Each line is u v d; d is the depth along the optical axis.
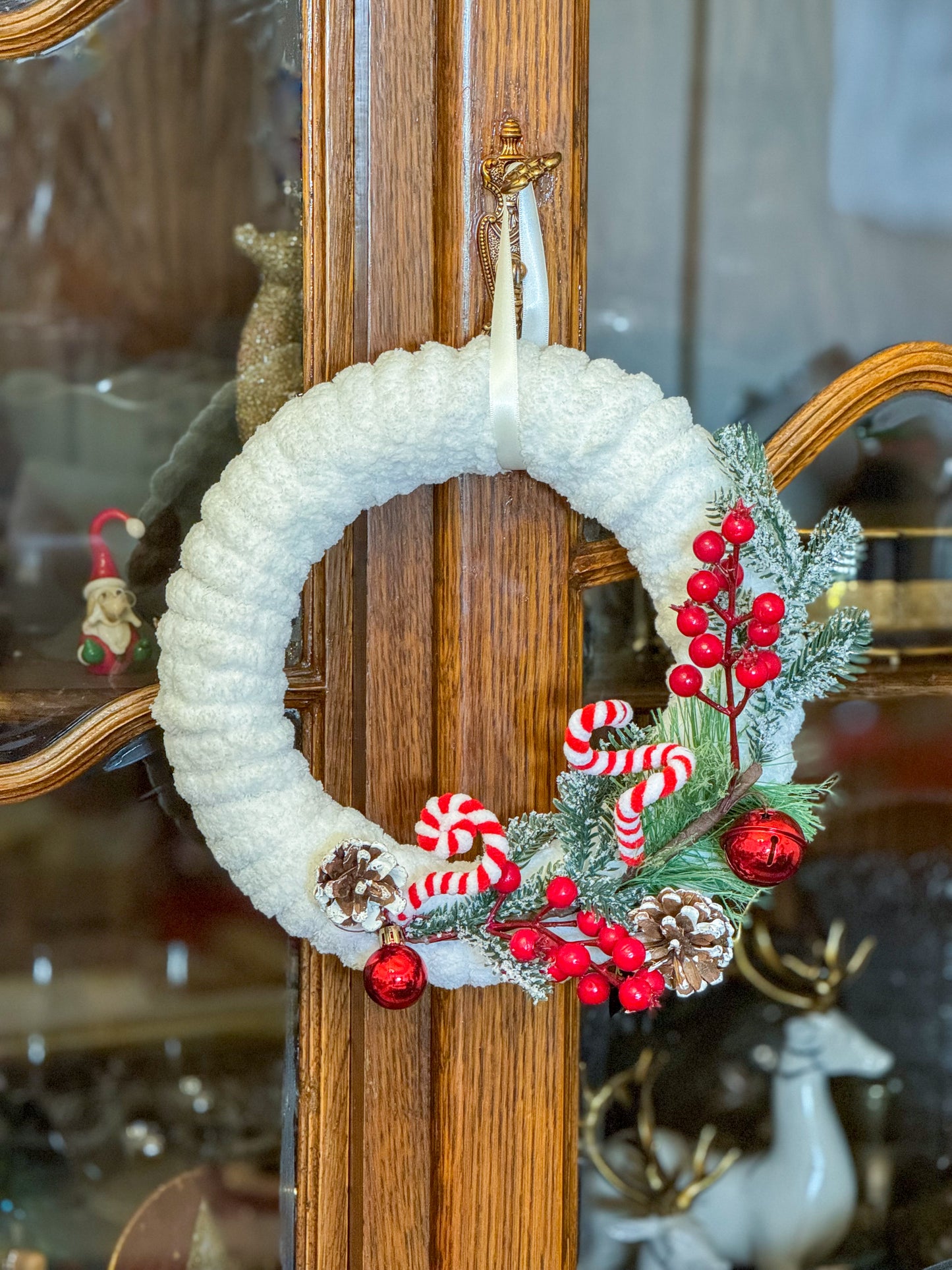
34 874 0.86
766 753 0.77
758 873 0.73
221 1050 0.88
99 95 0.96
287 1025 0.86
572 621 0.83
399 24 0.79
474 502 0.81
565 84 0.80
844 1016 0.97
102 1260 0.90
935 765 0.96
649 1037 0.92
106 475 0.95
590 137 0.89
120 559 0.88
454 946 0.78
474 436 0.76
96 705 0.83
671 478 0.77
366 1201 0.83
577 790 0.76
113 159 0.97
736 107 0.93
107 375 0.96
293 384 0.85
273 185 0.92
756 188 0.94
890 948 0.98
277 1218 0.88
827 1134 0.96
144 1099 0.90
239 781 0.77
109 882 0.86
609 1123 0.91
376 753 0.82
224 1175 0.88
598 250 0.90
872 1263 0.97
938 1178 0.99
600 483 0.77
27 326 0.96
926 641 0.92
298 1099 0.85
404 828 0.82
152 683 0.84
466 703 0.81
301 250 0.84
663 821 0.76
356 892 0.74
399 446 0.76
